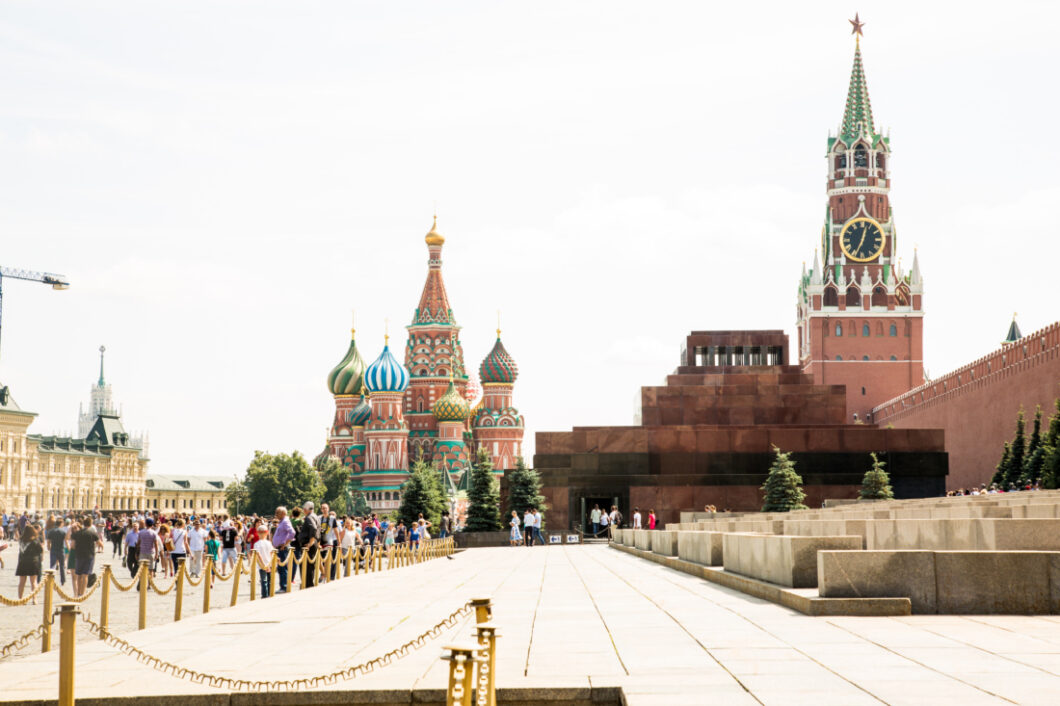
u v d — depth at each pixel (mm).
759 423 86625
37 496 175375
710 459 77938
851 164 159750
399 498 187875
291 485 174750
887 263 157250
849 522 20938
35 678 12180
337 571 31969
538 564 38625
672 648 12945
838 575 15758
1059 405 66688
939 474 77125
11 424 165000
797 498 71500
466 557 49469
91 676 12258
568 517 77938
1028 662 11148
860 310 155000
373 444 191500
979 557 15336
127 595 30062
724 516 61344
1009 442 82125
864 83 164875
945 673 10594
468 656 8602
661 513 77438
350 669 11164
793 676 10695
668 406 86875
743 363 99500
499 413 199125
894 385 154125
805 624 14711
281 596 24766
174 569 36531
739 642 13227
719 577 23906
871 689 9891
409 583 28547
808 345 158750
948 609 15352
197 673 11555
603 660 12148
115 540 56125
